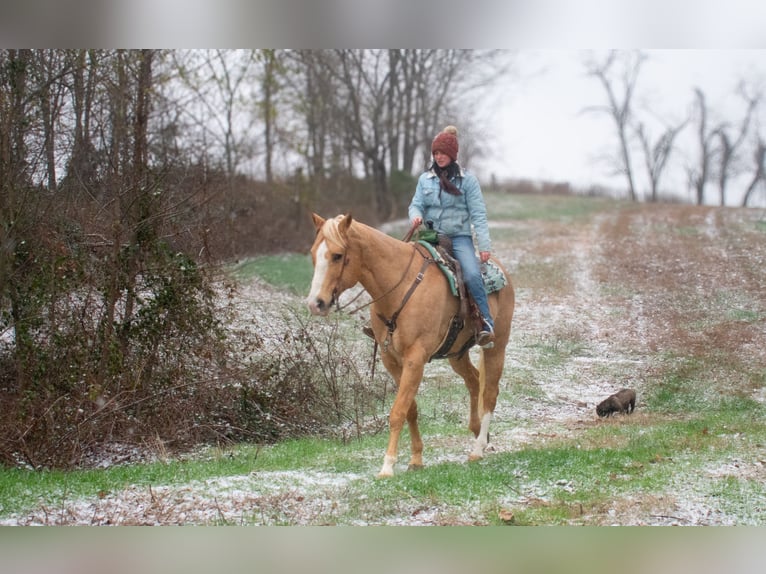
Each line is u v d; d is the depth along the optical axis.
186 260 11.57
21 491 8.25
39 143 11.73
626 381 15.12
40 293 10.48
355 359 14.55
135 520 7.33
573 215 45.00
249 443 11.37
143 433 10.84
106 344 10.83
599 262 28.16
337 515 7.36
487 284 9.23
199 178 15.30
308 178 37.78
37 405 10.11
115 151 12.16
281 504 7.64
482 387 9.65
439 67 47.66
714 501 7.73
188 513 7.48
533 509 7.53
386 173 49.94
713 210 44.94
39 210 11.05
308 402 12.09
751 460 9.19
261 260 26.67
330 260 7.70
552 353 17.12
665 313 20.27
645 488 8.06
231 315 12.43
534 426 12.20
